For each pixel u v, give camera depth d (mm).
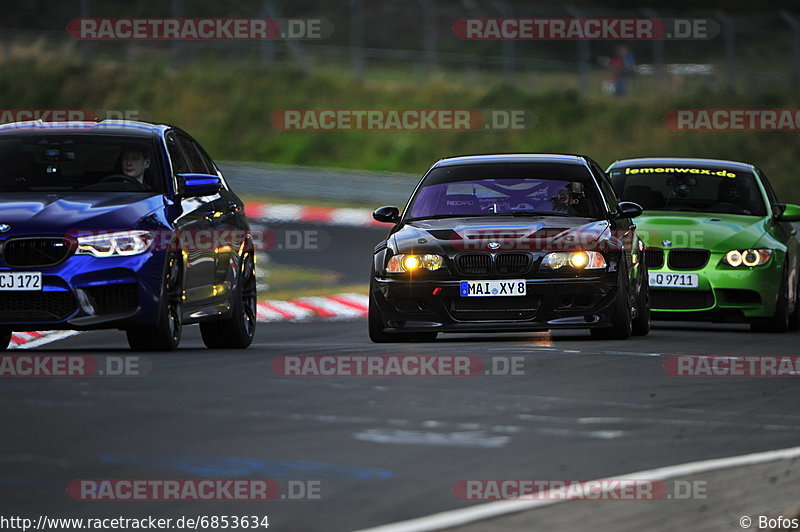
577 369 32125
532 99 161125
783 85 158500
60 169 37438
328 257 91562
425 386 28422
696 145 146625
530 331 42531
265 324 58438
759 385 30562
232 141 163250
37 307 34312
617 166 55531
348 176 138750
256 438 21375
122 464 19047
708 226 50844
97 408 24359
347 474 18656
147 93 173625
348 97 169375
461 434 22172
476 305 39594
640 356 35688
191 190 37438
